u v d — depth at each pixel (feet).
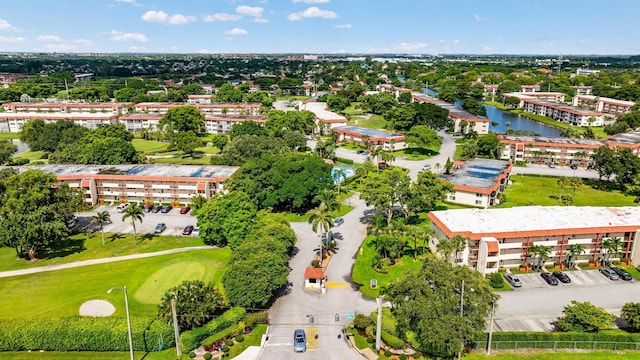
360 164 604.90
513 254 322.75
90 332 235.20
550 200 467.93
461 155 636.89
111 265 333.01
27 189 364.58
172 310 232.12
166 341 238.68
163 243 371.35
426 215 425.69
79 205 396.98
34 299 286.66
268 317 268.00
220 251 352.69
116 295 289.74
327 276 317.63
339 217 423.23
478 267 315.78
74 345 236.43
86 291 295.07
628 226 325.83
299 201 410.52
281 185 419.95
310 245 365.81
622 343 237.04
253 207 365.61
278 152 553.64
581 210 361.30
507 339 236.84
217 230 354.74
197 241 374.43
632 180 510.58
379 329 232.53
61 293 293.43
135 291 294.66
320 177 429.79
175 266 327.88
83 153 553.23
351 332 253.85
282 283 274.77
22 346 237.25
